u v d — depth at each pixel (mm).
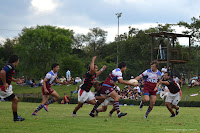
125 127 10891
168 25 54594
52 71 16484
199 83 40656
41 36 83750
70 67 69500
